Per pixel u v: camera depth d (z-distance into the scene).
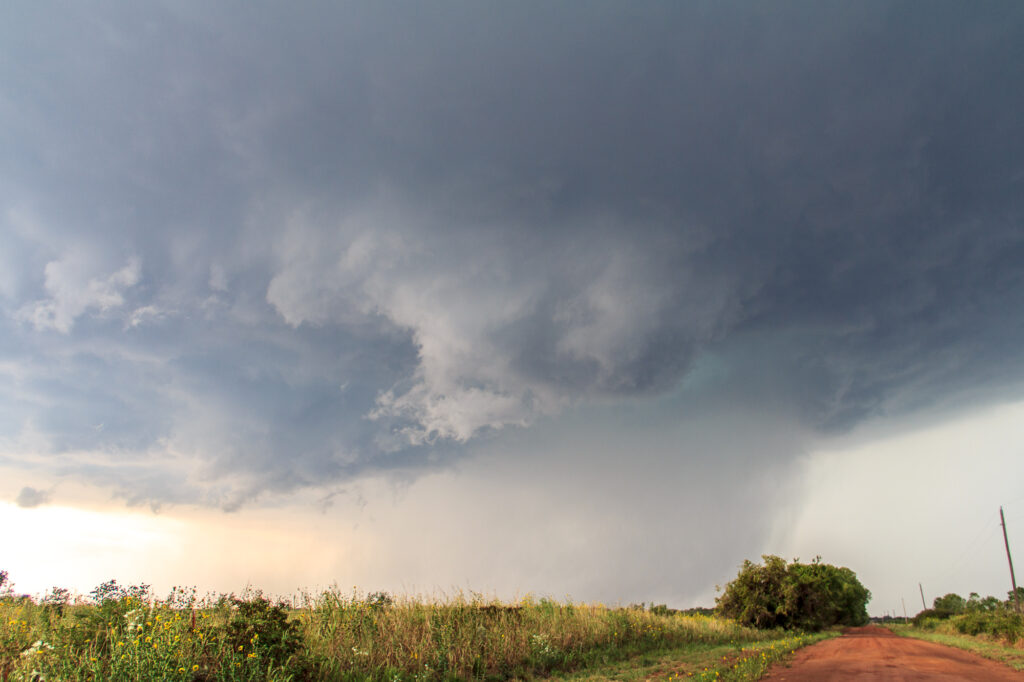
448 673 14.21
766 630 46.97
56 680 8.36
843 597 78.12
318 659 12.13
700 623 33.31
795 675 15.97
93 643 9.55
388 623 15.98
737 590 52.94
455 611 18.38
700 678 14.41
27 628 10.73
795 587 50.41
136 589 12.01
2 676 8.46
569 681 15.33
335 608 15.77
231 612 12.39
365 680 12.31
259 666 10.48
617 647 21.38
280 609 12.21
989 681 14.12
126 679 8.67
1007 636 30.39
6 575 13.38
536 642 18.12
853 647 28.66
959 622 46.03
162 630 9.90
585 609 24.27
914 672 16.27
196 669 9.73
